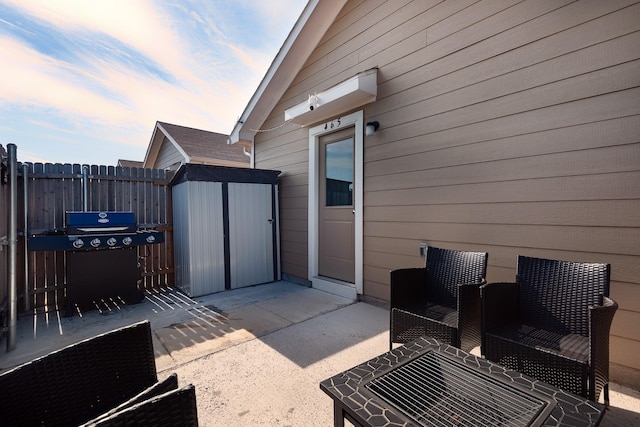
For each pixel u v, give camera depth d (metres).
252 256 4.80
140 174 4.59
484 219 2.74
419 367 1.38
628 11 2.01
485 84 2.72
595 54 2.14
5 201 3.19
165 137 10.64
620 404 1.82
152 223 4.69
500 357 1.75
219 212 4.45
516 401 1.15
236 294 4.29
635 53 1.99
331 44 4.28
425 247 3.18
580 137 2.21
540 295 2.00
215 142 10.23
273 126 5.42
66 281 3.49
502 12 2.61
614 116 2.07
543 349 1.59
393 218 3.49
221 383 2.04
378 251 3.66
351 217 4.11
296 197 4.96
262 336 2.78
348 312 3.42
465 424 1.04
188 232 4.17
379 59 3.63
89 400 1.22
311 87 4.63
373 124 3.62
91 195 4.23
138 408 0.80
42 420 1.09
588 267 1.86
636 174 1.99
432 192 3.12
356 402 1.14
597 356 1.46
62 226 3.98
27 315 3.53
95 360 1.25
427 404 1.14
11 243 2.62
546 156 2.38
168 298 4.13
